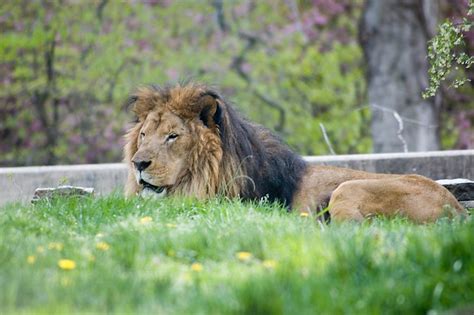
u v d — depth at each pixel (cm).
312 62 3341
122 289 827
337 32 3462
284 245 959
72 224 1134
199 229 1030
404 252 921
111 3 3312
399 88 2809
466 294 833
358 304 791
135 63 3278
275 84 3344
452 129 3123
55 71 3141
